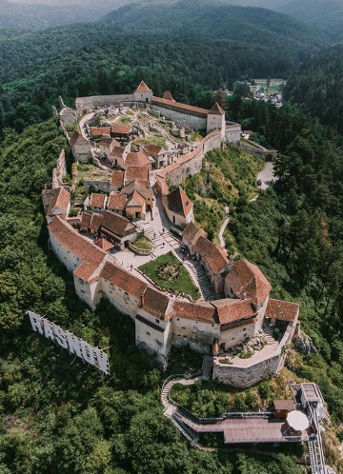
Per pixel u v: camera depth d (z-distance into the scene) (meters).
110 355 84.94
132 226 103.44
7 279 97.50
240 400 79.69
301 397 81.69
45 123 178.50
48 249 107.62
